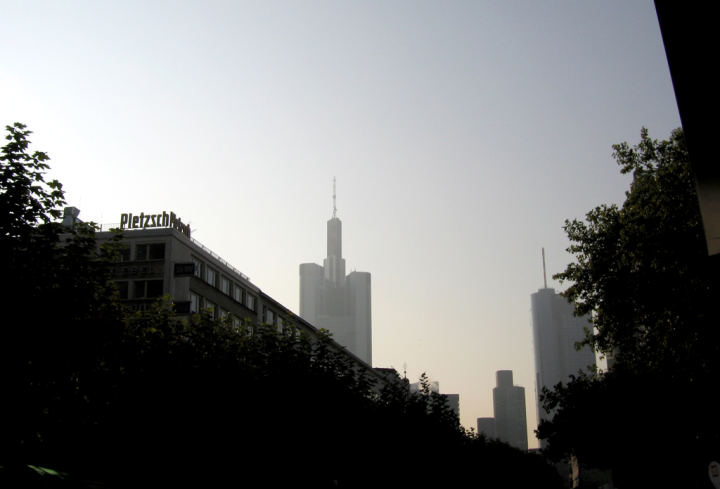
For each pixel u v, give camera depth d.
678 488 47.03
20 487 20.09
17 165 21.58
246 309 77.25
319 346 36.72
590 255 38.91
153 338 31.02
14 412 19.89
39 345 20.06
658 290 34.06
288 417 31.91
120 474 29.78
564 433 56.78
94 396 23.84
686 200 33.28
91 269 22.94
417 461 42.31
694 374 34.94
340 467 36.62
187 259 67.00
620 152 38.03
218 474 30.81
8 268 20.20
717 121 9.15
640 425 47.75
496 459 87.06
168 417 29.66
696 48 9.11
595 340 40.31
